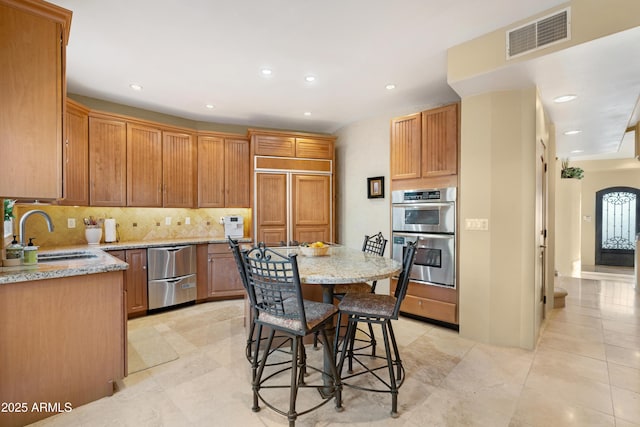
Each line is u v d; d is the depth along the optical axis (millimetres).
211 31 2367
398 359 2158
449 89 3521
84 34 2389
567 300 4379
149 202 3904
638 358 2564
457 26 2322
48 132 1836
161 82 3291
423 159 3398
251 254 2779
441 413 1857
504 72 2402
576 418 1815
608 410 1890
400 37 2463
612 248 8289
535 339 2762
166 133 4066
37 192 1805
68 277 1918
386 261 2336
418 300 3420
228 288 4234
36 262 2055
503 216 2791
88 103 3656
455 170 3154
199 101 3854
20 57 1748
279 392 2080
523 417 1824
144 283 3596
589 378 2252
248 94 3646
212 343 2844
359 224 4707
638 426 1750
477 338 2922
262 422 1784
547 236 3727
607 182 8289
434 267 3305
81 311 1961
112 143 3623
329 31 2381
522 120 2709
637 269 4914
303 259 2453
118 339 2082
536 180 2689
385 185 4340
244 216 4879
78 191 3309
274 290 1759
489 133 2824
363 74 3133
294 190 4570
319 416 1828
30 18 1774
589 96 2885
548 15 2125
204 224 4648
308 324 1735
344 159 4969
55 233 3498
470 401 1977
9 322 1741
